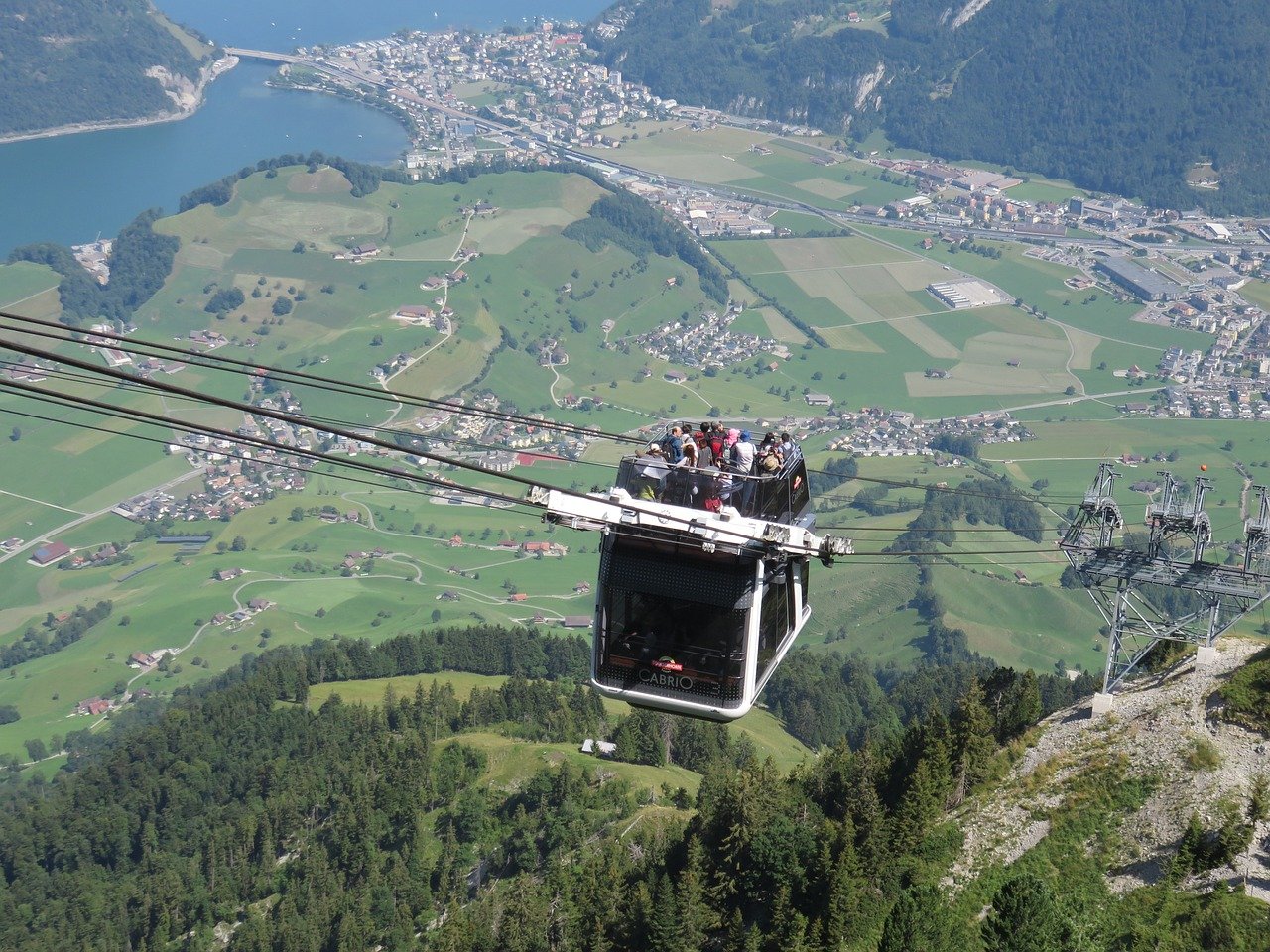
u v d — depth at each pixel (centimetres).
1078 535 8138
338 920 15375
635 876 10544
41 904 19212
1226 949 6053
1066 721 8294
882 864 7744
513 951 10662
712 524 2381
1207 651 7925
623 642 2450
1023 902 5466
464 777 17062
